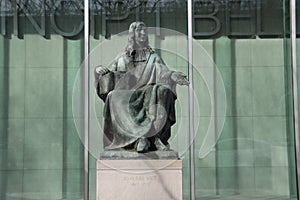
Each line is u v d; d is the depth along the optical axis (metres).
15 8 12.56
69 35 12.50
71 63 12.45
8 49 12.50
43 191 12.17
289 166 12.15
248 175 12.15
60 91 12.40
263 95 12.34
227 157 12.19
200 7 12.54
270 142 12.22
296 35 12.34
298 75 12.27
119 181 10.65
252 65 12.42
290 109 12.29
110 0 12.58
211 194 12.11
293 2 12.35
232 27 12.49
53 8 12.56
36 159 12.23
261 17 12.51
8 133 12.30
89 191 12.09
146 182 10.65
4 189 12.19
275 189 12.11
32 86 12.42
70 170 12.21
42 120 12.34
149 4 12.60
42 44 12.50
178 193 10.61
